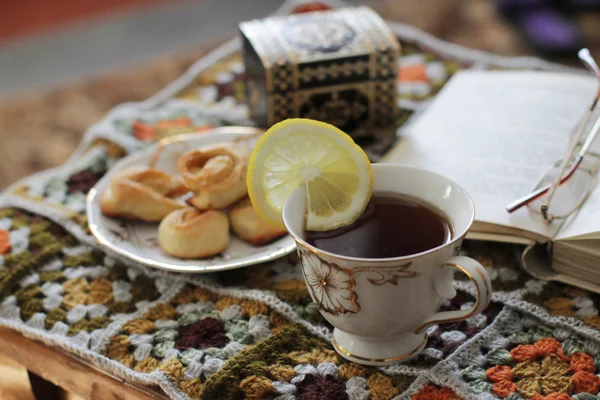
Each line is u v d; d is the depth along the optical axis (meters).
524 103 0.76
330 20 0.77
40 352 0.61
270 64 0.72
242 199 0.67
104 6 2.21
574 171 0.66
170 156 0.72
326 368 0.57
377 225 0.57
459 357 0.57
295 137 0.57
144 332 0.61
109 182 0.69
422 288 0.54
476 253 0.65
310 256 0.54
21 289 0.65
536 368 0.57
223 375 0.57
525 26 1.71
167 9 2.20
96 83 1.85
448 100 0.78
